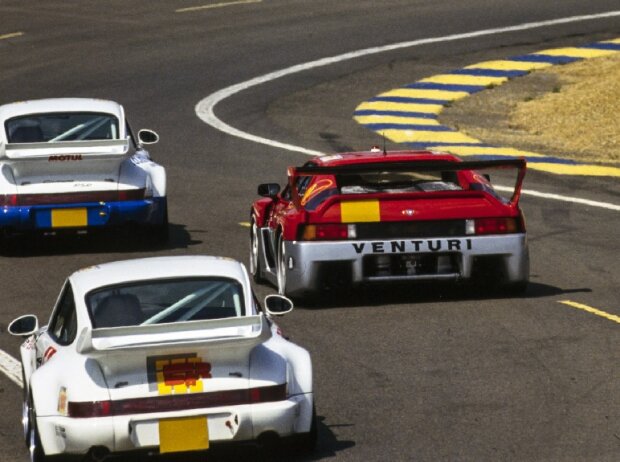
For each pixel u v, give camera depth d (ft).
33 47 444.96
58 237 218.38
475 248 154.51
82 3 518.78
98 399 91.91
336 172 151.53
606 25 469.16
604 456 99.66
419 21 479.00
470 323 147.43
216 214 231.91
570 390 119.14
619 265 180.04
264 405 93.97
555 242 198.70
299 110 350.64
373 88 381.60
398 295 164.04
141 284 99.50
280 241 162.09
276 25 474.08
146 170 203.31
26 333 106.32
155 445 92.27
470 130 325.62
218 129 325.01
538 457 99.91
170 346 91.09
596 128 320.91
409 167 151.02
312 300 160.86
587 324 145.48
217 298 98.68
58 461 93.61
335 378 126.93
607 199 235.81
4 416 118.62
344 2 513.45
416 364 130.72
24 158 191.72
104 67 412.77
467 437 105.91
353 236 153.89
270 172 271.69
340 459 100.73
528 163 276.00
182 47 440.86
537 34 456.45
